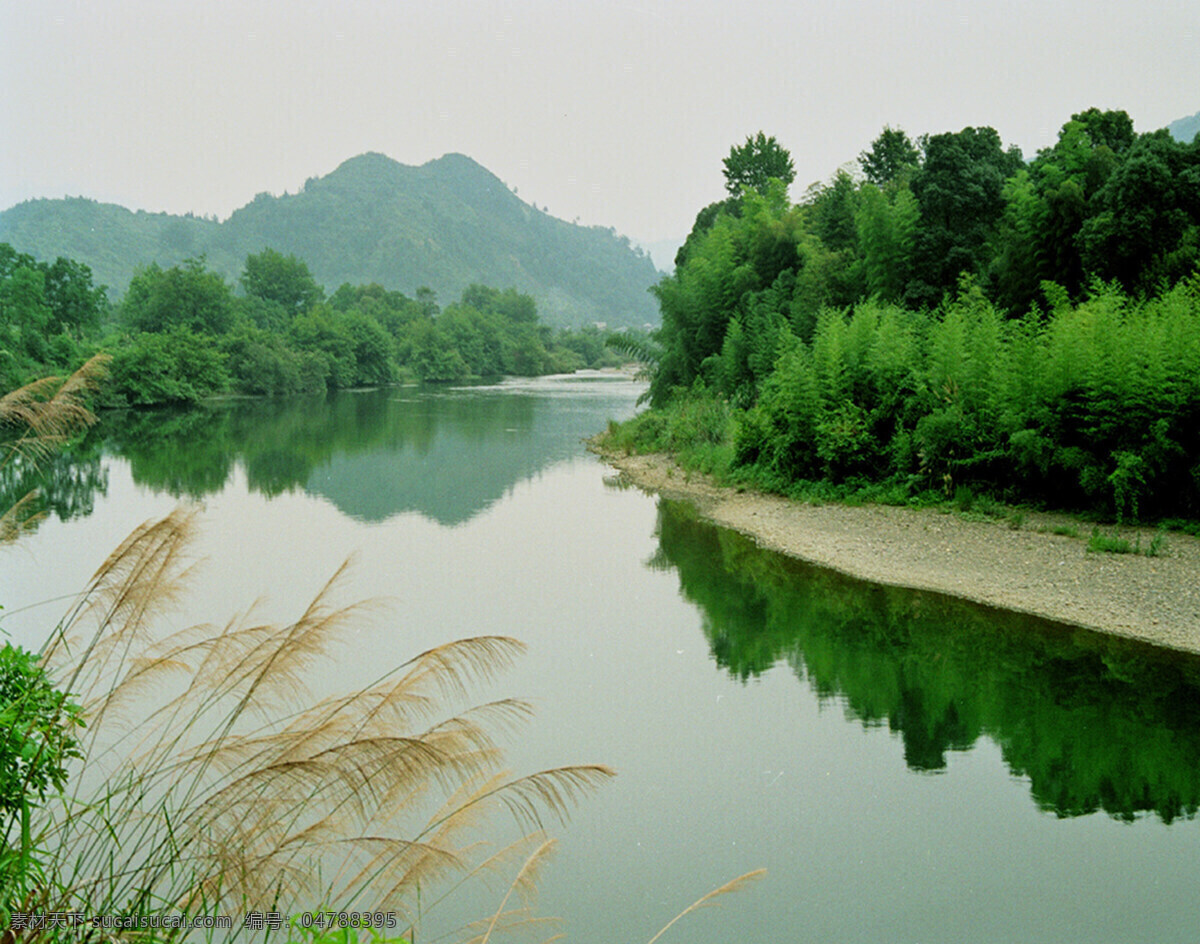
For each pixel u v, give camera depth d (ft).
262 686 11.43
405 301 402.72
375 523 62.69
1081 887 19.66
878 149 133.69
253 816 10.52
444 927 17.93
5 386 95.55
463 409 175.32
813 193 121.70
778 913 18.62
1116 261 68.44
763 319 97.35
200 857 10.41
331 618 11.31
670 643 36.58
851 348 67.62
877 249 87.04
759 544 55.26
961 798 23.88
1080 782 24.63
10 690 11.45
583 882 19.90
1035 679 32.19
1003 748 26.81
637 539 57.47
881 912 18.67
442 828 10.85
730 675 32.96
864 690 31.48
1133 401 49.83
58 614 37.60
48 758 11.22
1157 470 50.16
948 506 57.72
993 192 85.87
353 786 9.80
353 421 149.07
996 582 43.47
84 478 83.35
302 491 76.84
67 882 11.88
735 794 23.95
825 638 37.17
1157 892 19.44
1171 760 25.89
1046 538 49.47
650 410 120.67
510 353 363.15
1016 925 18.19
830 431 64.80
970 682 32.07
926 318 74.79
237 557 50.96
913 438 61.52
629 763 25.64
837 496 64.18
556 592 44.24
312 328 258.98
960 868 20.49
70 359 157.58
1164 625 36.65
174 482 81.41
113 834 11.18
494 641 10.86
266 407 185.47
